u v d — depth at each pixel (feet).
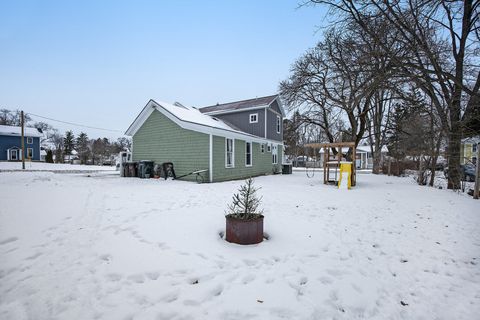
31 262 9.39
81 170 70.49
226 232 12.41
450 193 29.78
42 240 11.43
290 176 57.21
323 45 44.86
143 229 13.29
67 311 6.77
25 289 7.68
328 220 16.97
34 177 36.11
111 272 8.83
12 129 118.83
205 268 9.30
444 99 34.81
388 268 10.37
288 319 6.73
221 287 8.15
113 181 38.01
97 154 174.50
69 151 190.39
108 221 14.66
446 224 16.56
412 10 21.18
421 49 23.31
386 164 72.90
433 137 37.88
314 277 9.16
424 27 24.25
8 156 112.37
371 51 24.08
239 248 11.35
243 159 50.57
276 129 69.36
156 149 45.52
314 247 11.99
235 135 45.55
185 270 9.09
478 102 29.43
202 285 8.19
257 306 7.21
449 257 11.53
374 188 34.63
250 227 11.85
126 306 7.04
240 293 7.83
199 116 51.01
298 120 68.13
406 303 8.09
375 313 7.47
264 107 60.34
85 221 14.48
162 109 42.80
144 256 10.11
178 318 6.62
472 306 8.01
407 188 34.68
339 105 46.62
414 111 36.99
